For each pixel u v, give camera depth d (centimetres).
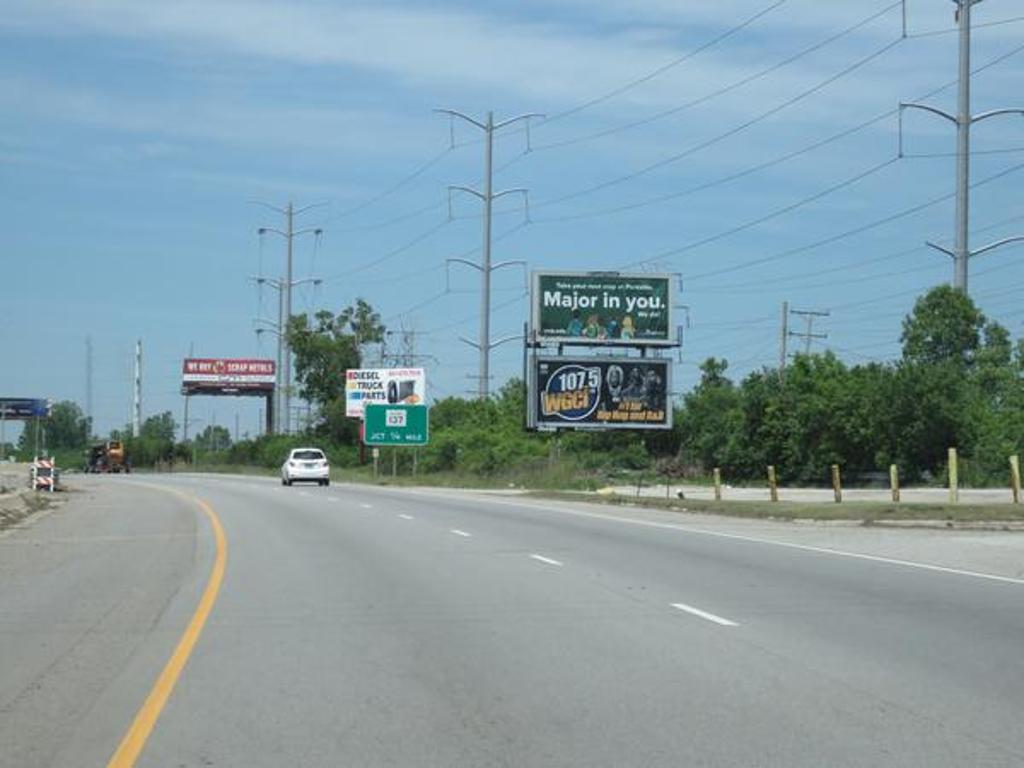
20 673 1140
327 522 3209
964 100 4775
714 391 7619
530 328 6775
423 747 852
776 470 6681
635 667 1142
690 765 800
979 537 2614
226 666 1161
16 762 820
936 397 5831
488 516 3478
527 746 852
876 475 6012
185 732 901
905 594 1662
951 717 934
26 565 2155
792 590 1716
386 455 8850
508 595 1672
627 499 4344
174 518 3466
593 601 1608
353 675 1112
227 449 14488
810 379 6775
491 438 8319
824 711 956
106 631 1391
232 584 1823
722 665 1150
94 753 843
